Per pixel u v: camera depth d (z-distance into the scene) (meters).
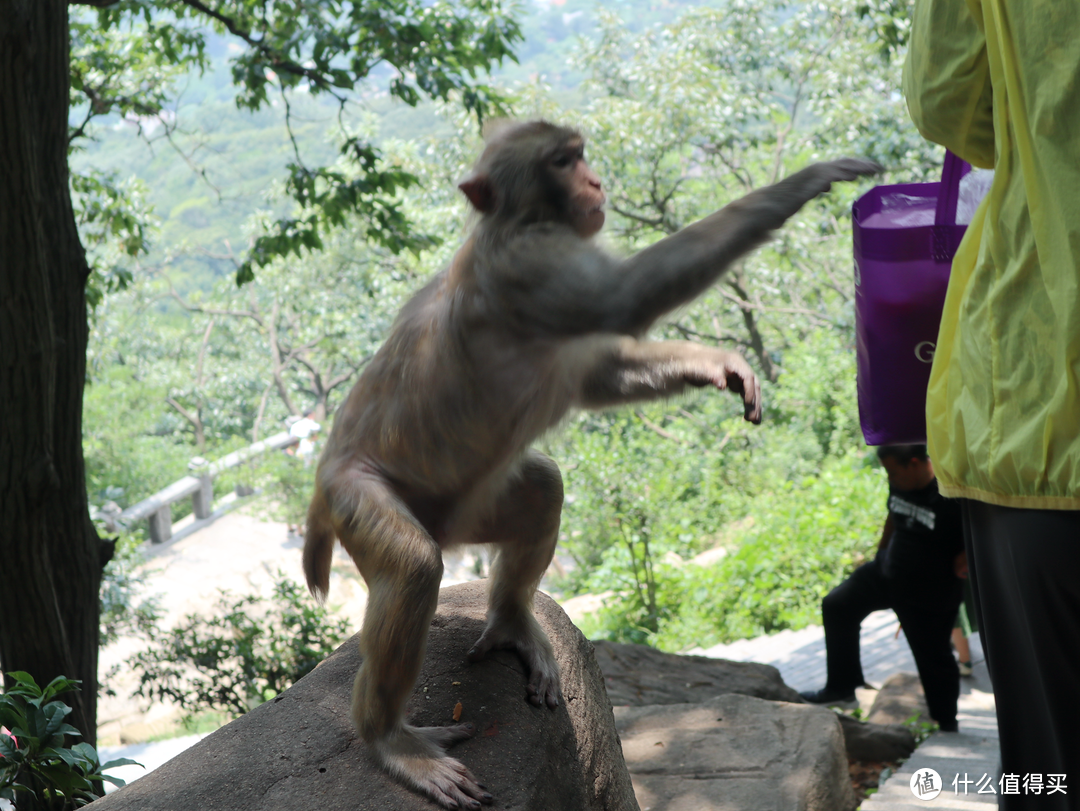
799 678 9.01
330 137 23.80
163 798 2.66
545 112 19.94
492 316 2.79
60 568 5.25
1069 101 2.14
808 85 22.00
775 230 2.40
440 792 2.63
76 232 5.36
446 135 21.55
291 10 10.40
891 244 3.08
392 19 10.09
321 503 3.12
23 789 3.88
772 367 21.53
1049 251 2.24
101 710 14.69
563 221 2.81
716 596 12.91
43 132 5.11
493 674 3.21
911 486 5.82
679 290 2.40
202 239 65.25
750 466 18.69
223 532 23.91
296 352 34.91
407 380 2.96
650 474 14.32
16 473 4.74
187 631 9.64
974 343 2.51
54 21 5.08
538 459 3.28
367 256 29.12
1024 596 2.47
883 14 13.47
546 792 2.83
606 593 15.57
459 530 3.21
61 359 5.22
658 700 6.50
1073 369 2.23
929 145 15.26
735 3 20.31
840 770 4.98
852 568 12.59
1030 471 2.38
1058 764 2.57
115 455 27.75
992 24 2.28
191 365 35.28
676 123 19.06
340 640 8.94
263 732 2.95
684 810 4.45
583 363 3.04
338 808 2.61
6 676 4.48
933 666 6.05
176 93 12.00
